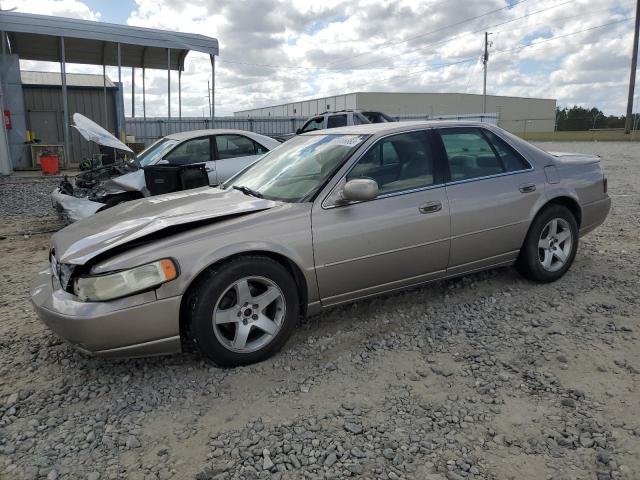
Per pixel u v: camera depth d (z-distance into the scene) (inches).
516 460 97.7
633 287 180.9
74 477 97.1
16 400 123.6
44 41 685.9
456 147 168.6
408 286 160.2
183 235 129.7
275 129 1101.1
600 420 108.2
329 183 146.7
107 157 541.3
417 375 129.3
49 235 310.7
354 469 96.6
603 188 197.5
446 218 158.9
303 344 147.9
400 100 2955.2
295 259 137.3
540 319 157.6
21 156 708.7
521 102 3398.1
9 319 173.9
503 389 121.4
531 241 178.1
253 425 111.2
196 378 131.4
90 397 124.8
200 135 336.8
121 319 120.3
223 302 132.3
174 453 103.3
